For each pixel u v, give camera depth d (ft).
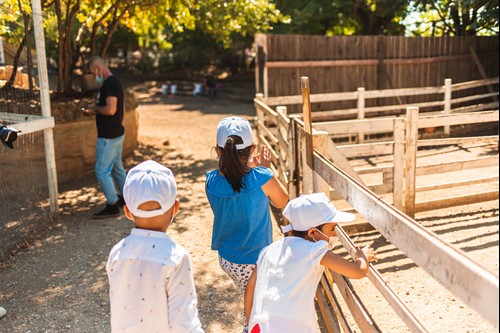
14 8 18.20
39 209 19.20
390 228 6.89
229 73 113.70
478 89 40.73
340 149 18.13
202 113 62.18
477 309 4.68
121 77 116.06
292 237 7.93
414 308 12.72
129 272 6.66
